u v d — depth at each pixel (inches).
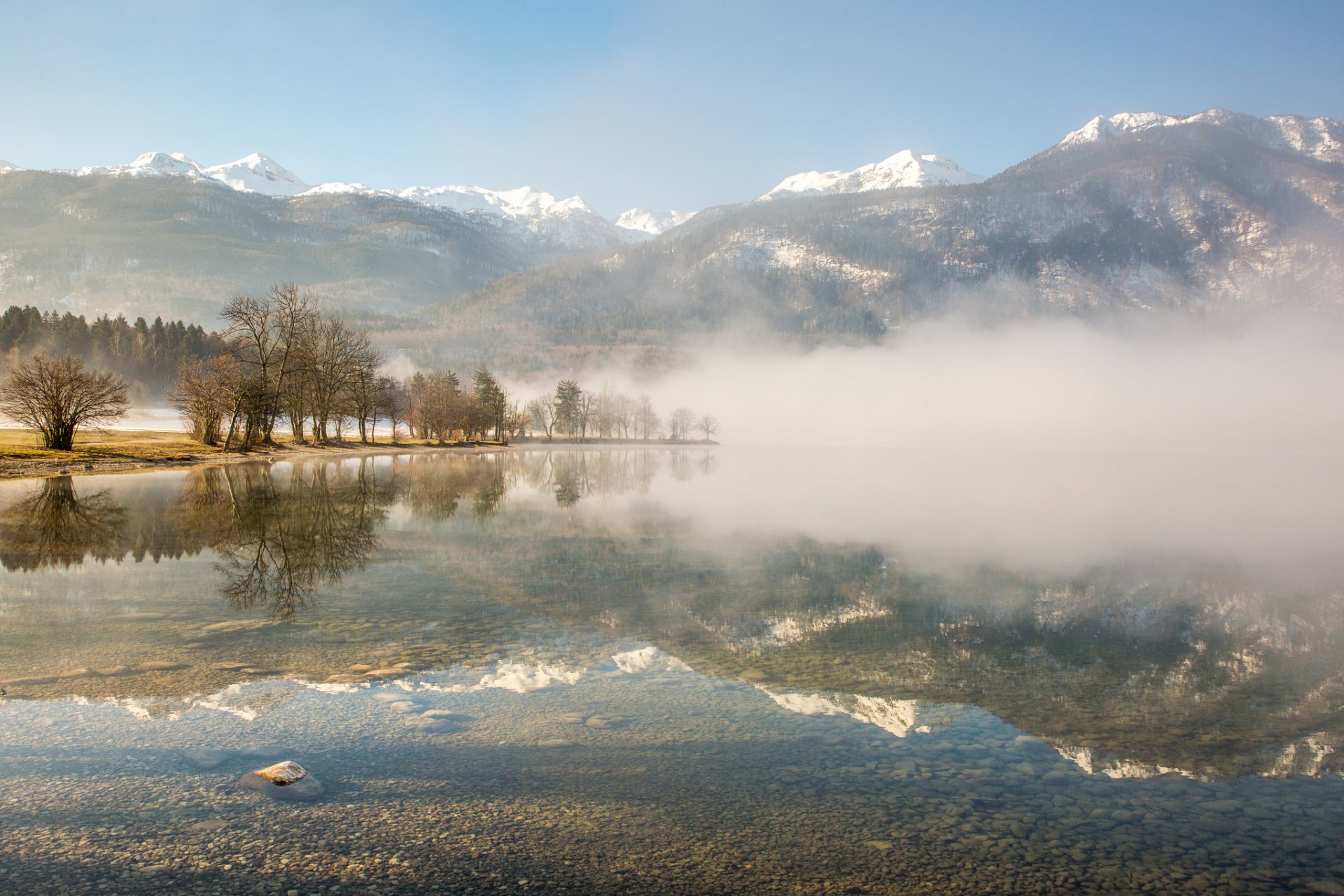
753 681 329.1
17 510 927.0
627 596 509.7
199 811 199.9
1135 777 236.4
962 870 178.7
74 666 324.8
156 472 1600.6
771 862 180.7
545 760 237.0
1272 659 388.5
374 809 202.7
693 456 3823.8
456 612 446.3
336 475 1711.4
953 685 332.5
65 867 171.9
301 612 436.1
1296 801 221.0
